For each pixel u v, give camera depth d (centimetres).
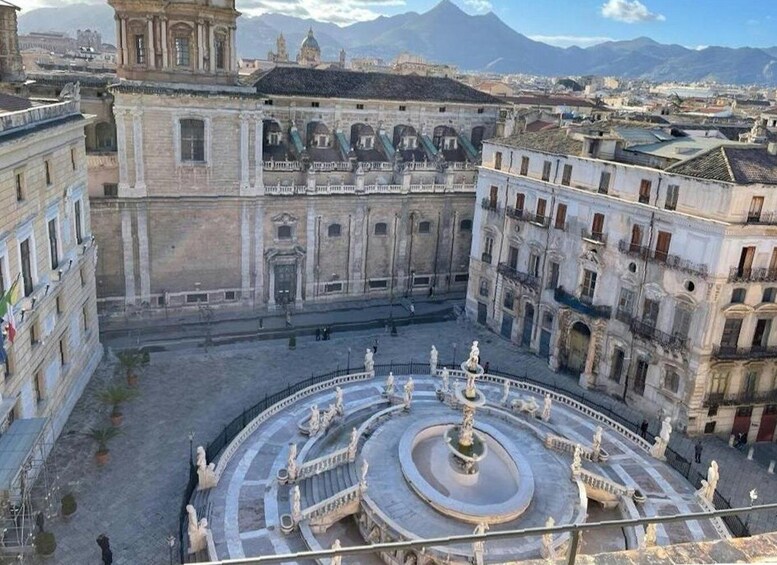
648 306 5050
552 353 5922
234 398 5022
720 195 4381
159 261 6425
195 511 3306
